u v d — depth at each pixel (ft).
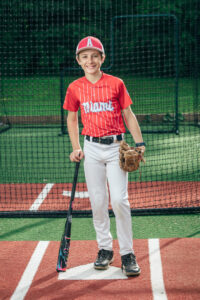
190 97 41.78
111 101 10.90
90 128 11.08
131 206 16.56
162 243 13.17
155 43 60.18
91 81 11.00
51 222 15.43
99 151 11.05
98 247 12.34
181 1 71.05
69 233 11.59
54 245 13.33
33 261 12.22
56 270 11.41
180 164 23.13
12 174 22.11
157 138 30.86
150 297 10.07
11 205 17.12
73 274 11.38
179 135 31.76
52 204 17.13
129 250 11.27
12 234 14.34
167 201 17.04
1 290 10.62
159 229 14.43
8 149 28.58
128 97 11.07
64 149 27.14
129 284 10.73
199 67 36.78
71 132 11.76
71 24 59.52
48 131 34.88
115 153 11.03
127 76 47.65
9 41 44.34
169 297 10.04
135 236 13.85
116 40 57.06
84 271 11.53
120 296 10.16
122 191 10.93
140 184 19.36
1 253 12.80
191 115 37.58
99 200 11.30
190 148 27.14
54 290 10.56
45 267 11.84
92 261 12.13
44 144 29.84
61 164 24.03
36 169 23.06
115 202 10.83
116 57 55.06
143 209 15.76
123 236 11.14
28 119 37.60
